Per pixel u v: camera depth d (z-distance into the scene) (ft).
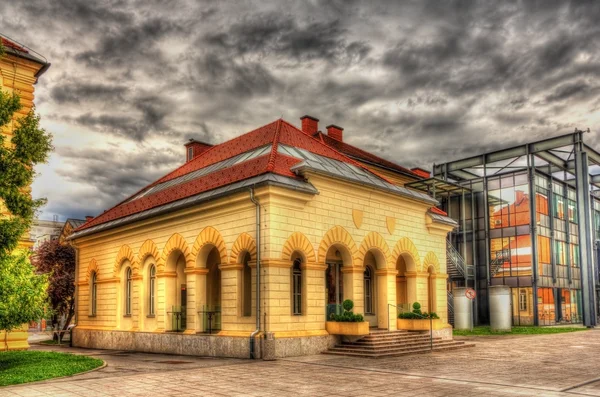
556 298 157.07
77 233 106.11
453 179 168.86
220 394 41.93
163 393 42.42
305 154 82.84
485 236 157.48
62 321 139.13
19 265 55.83
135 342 87.30
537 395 41.24
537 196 151.94
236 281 71.46
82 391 43.37
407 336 78.43
